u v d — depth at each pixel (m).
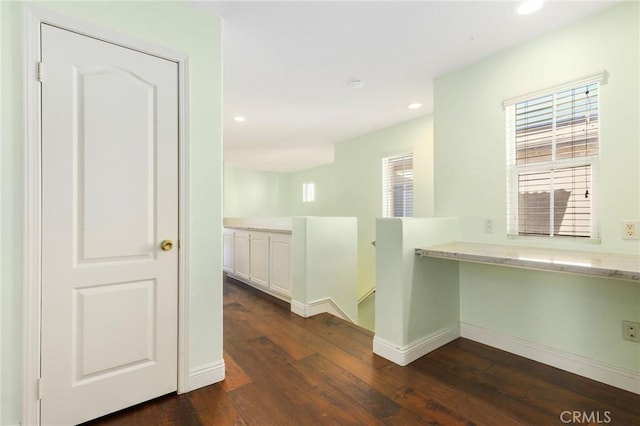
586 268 1.44
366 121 4.17
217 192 1.90
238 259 4.69
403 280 2.15
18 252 1.34
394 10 1.88
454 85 2.67
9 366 1.33
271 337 2.63
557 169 2.10
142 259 1.65
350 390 1.83
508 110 2.34
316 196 7.84
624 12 1.79
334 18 1.95
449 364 2.13
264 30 2.08
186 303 1.78
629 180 1.78
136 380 1.64
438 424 1.53
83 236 1.49
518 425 1.52
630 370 1.78
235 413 1.62
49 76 1.39
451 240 2.54
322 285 3.33
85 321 1.50
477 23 2.01
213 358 1.90
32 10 1.35
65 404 1.45
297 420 1.57
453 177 2.66
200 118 1.83
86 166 1.49
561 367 2.04
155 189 1.68
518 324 2.26
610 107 1.85
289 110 3.71
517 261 1.68
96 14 1.50
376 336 2.33
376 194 4.64
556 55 2.06
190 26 1.79
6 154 1.31
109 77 1.54
